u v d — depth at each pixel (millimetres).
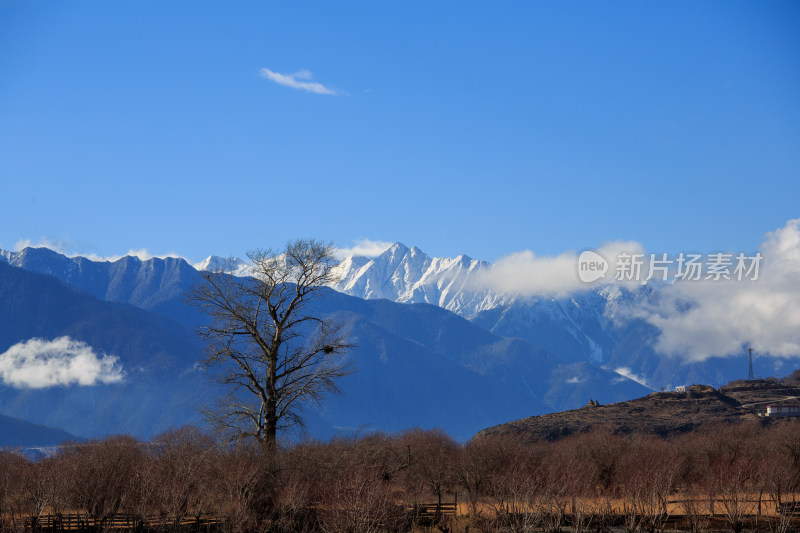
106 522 58000
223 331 64562
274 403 63812
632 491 68625
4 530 56375
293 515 57844
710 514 66125
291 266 65750
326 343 67250
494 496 72500
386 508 58844
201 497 60438
